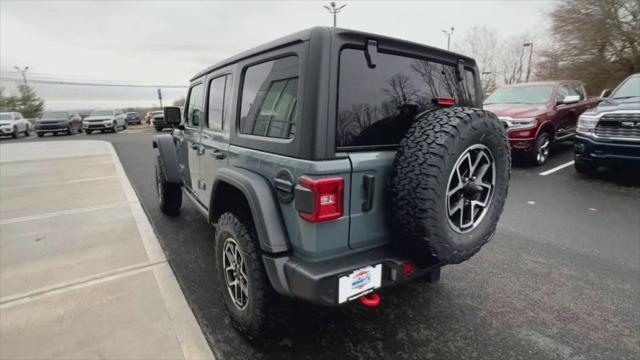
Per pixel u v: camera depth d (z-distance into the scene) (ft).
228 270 7.23
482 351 6.66
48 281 9.09
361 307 8.07
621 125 16.87
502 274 9.57
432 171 5.08
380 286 5.66
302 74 5.21
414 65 6.37
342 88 5.29
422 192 5.11
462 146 5.33
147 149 37.55
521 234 12.30
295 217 5.44
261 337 6.53
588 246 11.29
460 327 7.36
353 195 5.41
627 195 16.55
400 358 6.47
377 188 5.67
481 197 6.27
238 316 6.80
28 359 6.28
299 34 5.37
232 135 7.47
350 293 5.32
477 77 7.95
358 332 7.20
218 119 8.56
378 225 5.83
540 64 65.98
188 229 12.94
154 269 9.80
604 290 8.74
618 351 6.62
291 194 5.41
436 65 6.81
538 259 10.44
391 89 5.95
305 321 7.30
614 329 7.26
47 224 13.47
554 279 9.29
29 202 16.60
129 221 13.87
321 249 5.28
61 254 10.76
